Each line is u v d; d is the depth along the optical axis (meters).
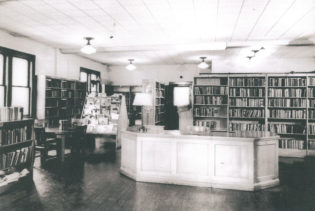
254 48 8.48
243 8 5.12
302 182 5.39
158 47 8.55
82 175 5.68
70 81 9.63
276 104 8.72
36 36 7.55
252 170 4.79
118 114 8.68
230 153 4.89
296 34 6.97
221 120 9.42
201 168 5.04
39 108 8.02
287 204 4.19
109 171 6.01
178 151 5.14
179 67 12.83
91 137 8.95
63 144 6.75
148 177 5.27
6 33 7.02
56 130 7.04
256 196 4.54
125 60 11.79
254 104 8.92
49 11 5.44
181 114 11.72
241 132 5.52
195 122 9.43
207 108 9.41
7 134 4.74
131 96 12.40
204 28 6.55
